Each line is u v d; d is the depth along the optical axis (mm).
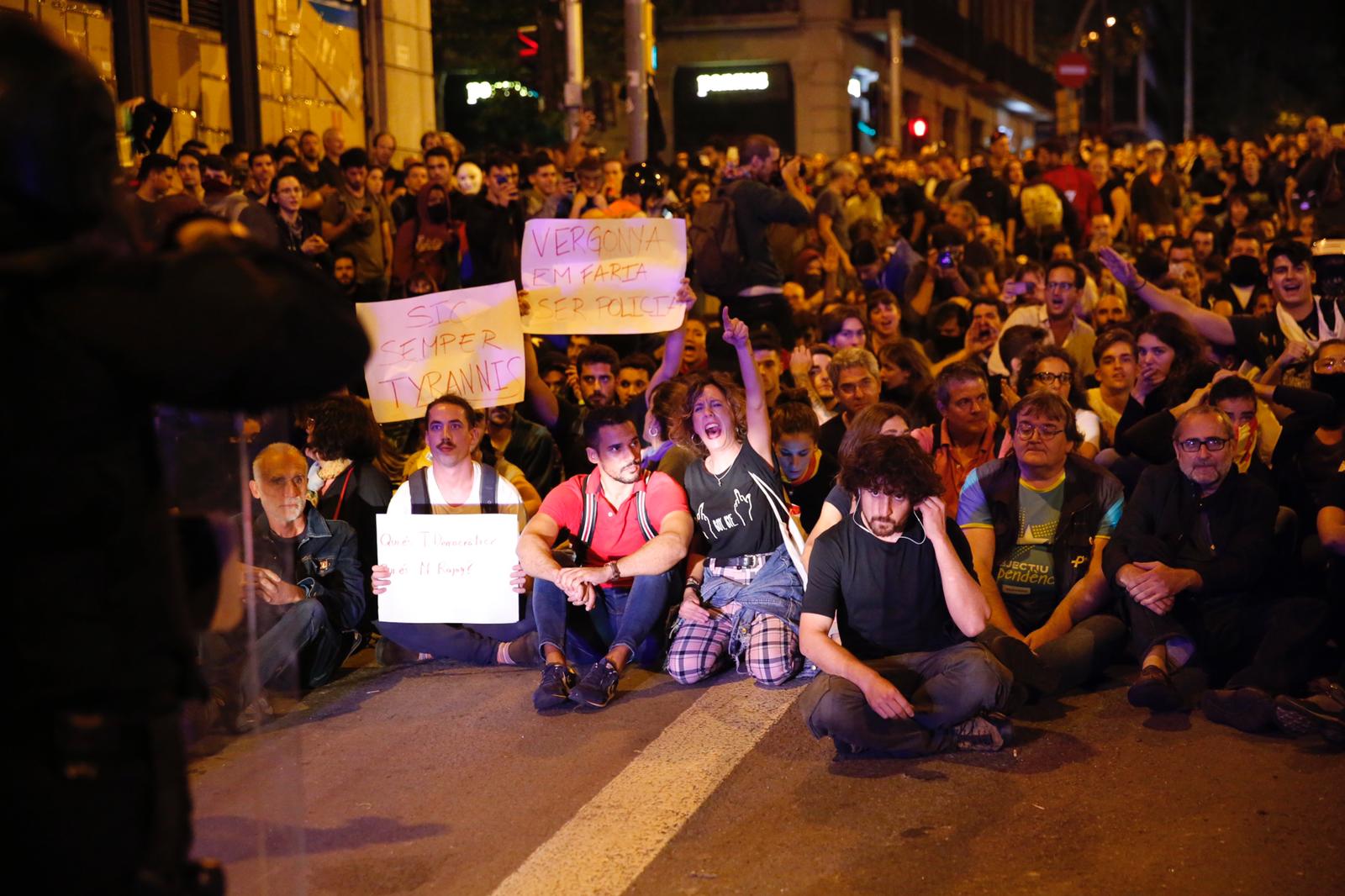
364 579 5496
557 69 13578
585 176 9945
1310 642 4703
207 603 2098
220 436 2463
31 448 1720
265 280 1771
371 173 10656
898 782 4074
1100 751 4301
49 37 1836
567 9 13414
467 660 5520
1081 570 5145
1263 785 3973
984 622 4355
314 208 9109
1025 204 15016
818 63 30094
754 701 4949
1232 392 5477
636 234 6465
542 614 5141
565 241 6488
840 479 4457
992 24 43781
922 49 34219
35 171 1775
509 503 5621
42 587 1734
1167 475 5000
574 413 7172
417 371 6152
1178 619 4969
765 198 8758
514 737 4609
